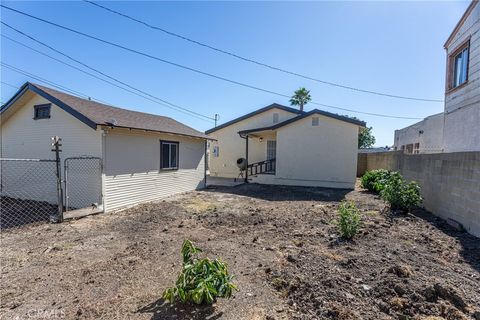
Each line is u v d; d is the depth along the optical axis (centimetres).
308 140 1352
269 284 308
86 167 763
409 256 386
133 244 468
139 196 878
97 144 745
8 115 895
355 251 408
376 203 838
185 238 500
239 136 1766
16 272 356
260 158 1705
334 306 255
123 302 275
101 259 400
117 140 791
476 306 254
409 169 885
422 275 320
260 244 457
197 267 265
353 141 1280
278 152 1406
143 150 898
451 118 942
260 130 1459
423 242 454
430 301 261
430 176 702
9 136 919
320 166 1333
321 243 453
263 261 378
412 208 708
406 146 1670
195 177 1224
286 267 352
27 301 282
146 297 285
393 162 1135
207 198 983
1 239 503
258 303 268
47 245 468
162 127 1000
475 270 341
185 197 1007
